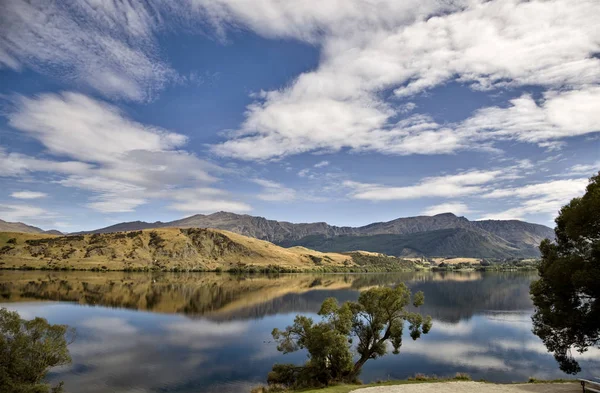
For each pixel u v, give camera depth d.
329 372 37.78
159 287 174.12
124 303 117.38
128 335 73.19
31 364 30.41
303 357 58.03
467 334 75.19
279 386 38.53
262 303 127.81
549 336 31.70
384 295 42.53
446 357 57.09
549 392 23.61
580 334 28.91
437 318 95.25
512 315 100.75
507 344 66.38
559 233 31.41
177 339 70.75
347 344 37.81
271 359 56.84
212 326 85.25
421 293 43.19
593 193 26.88
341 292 165.25
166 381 46.19
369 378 46.41
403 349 62.03
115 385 44.47
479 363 53.94
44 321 32.19
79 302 114.00
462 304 123.19
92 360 54.75
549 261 31.12
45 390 30.06
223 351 61.75
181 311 107.38
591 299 27.84
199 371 50.28
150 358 56.62
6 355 29.31
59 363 34.25
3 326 29.98
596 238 27.30
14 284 154.75
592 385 23.14
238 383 45.59
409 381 34.12
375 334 43.34
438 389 25.44
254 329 82.00
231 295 151.00
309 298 142.12
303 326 40.94
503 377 47.12
